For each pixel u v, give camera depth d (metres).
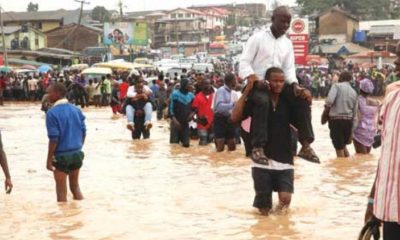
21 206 9.05
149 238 7.07
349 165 13.01
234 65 72.19
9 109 38.47
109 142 18.80
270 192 8.38
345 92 14.36
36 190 10.57
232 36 146.62
